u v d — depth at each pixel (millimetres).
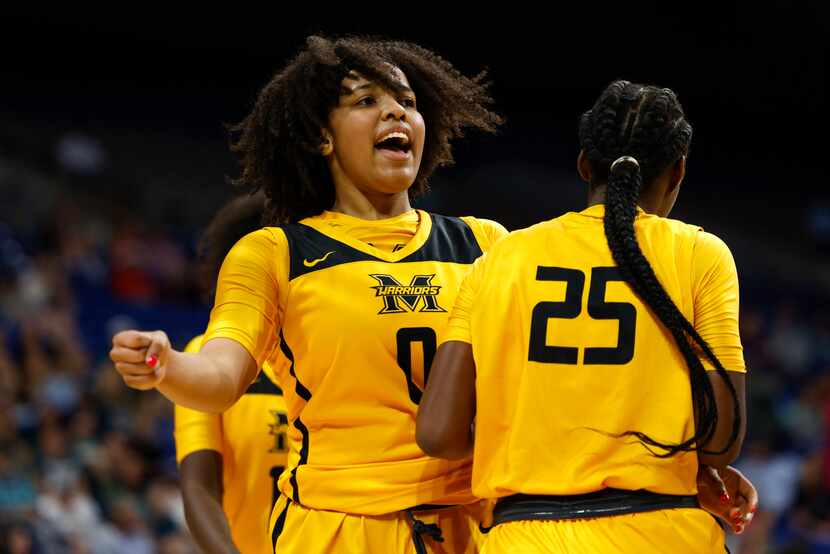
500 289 3004
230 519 4152
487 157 23328
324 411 3404
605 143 3053
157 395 11078
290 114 3604
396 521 3357
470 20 21953
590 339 2914
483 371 2979
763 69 23734
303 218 3746
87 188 19000
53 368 11000
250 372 3266
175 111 22141
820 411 14188
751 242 23625
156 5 21609
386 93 3553
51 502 8219
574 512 2852
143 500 9016
